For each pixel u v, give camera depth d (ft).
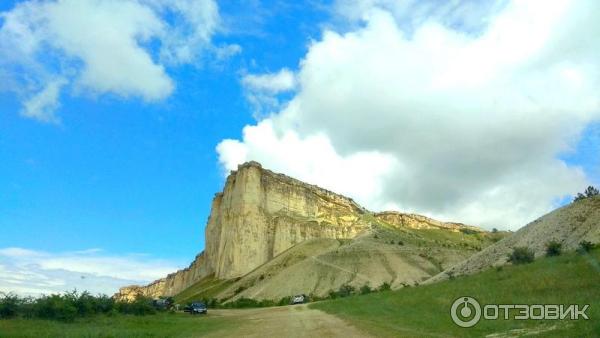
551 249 162.61
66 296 139.54
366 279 406.62
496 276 142.20
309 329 97.76
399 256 461.37
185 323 139.03
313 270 442.91
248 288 480.64
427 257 465.88
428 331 76.23
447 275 240.32
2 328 99.09
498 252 228.02
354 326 96.37
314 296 373.81
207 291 559.38
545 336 59.82
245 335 91.91
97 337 86.12
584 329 59.67
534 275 120.06
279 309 226.38
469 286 136.77
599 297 83.92
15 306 123.24
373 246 488.02
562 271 114.21
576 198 230.89
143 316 161.17
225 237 635.25
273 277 469.98
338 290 365.20
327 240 584.81
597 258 118.73
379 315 117.91
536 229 221.66
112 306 158.30
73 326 112.06
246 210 634.84
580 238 180.65
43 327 104.27
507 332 68.13
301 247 572.10
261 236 629.92
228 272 599.16
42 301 128.47
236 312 234.38
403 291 192.65
